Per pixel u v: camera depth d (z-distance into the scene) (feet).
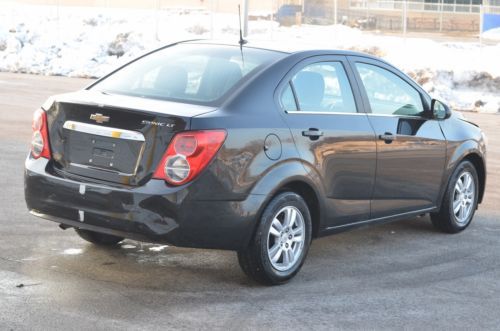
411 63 74.74
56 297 16.90
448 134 23.57
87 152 17.74
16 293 16.99
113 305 16.62
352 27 119.14
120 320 15.79
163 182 16.84
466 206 24.95
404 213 22.38
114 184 17.25
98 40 90.68
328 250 22.09
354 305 17.53
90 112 17.71
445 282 19.63
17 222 22.82
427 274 20.24
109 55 85.51
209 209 16.98
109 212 17.11
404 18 88.89
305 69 19.62
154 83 19.04
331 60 20.48
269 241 18.35
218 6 126.82
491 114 60.34
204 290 17.95
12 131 38.96
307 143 18.83
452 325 16.61
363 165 20.44
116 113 17.35
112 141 17.39
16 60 77.97
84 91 19.16
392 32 118.11
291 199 18.47
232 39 21.02
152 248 21.09
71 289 17.47
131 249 20.89
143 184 16.98
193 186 16.75
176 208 16.70
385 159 21.13
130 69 19.97
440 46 90.17
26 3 144.77
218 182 16.99
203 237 17.11
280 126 18.29
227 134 17.11
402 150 21.67
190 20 112.98
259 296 17.76
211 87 18.44
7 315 15.71
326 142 19.31
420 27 128.36
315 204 19.42
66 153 18.04
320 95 19.75
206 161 16.81
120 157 17.29
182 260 20.17
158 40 93.40
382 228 24.90
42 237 21.49
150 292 17.58
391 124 21.42
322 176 19.26
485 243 23.67
